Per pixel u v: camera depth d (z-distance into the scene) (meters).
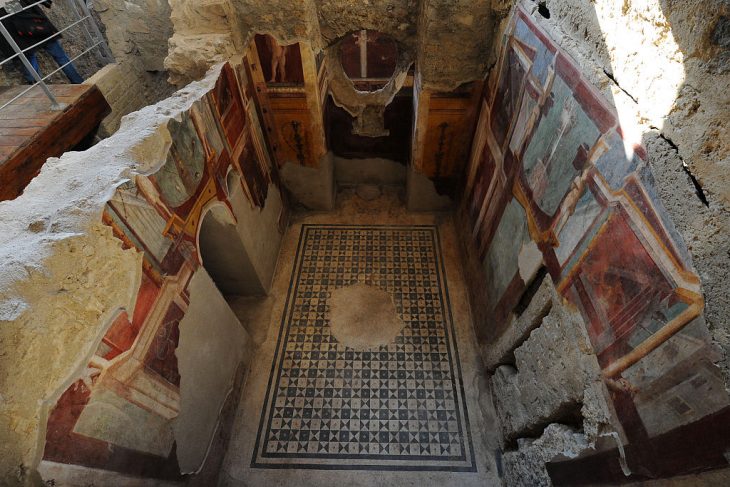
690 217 1.23
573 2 2.02
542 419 2.52
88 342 1.72
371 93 4.62
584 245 1.90
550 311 2.29
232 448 3.24
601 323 1.80
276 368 3.70
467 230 4.24
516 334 2.82
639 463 1.58
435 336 3.89
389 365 3.70
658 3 1.37
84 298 1.70
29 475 1.43
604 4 1.73
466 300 4.16
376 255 4.61
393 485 3.06
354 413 3.41
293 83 3.87
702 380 1.23
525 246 2.62
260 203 4.06
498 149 3.20
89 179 1.95
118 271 1.92
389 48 7.53
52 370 1.53
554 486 2.31
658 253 1.40
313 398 3.50
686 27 1.24
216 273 3.94
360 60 7.71
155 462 2.27
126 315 1.98
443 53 3.51
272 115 4.14
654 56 1.40
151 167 2.26
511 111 2.89
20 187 3.15
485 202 3.57
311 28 3.59
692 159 1.22
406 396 3.50
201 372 2.82
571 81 1.99
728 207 1.09
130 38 4.72
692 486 1.29
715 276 1.14
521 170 2.67
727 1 1.07
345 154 5.11
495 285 3.27
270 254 4.35
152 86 5.18
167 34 4.73
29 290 1.46
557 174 2.16
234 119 3.44
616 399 1.72
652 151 1.40
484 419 3.36
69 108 3.67
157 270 2.27
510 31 2.94
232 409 3.35
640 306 1.51
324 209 5.11
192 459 2.70
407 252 4.64
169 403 2.40
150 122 2.37
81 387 1.68
